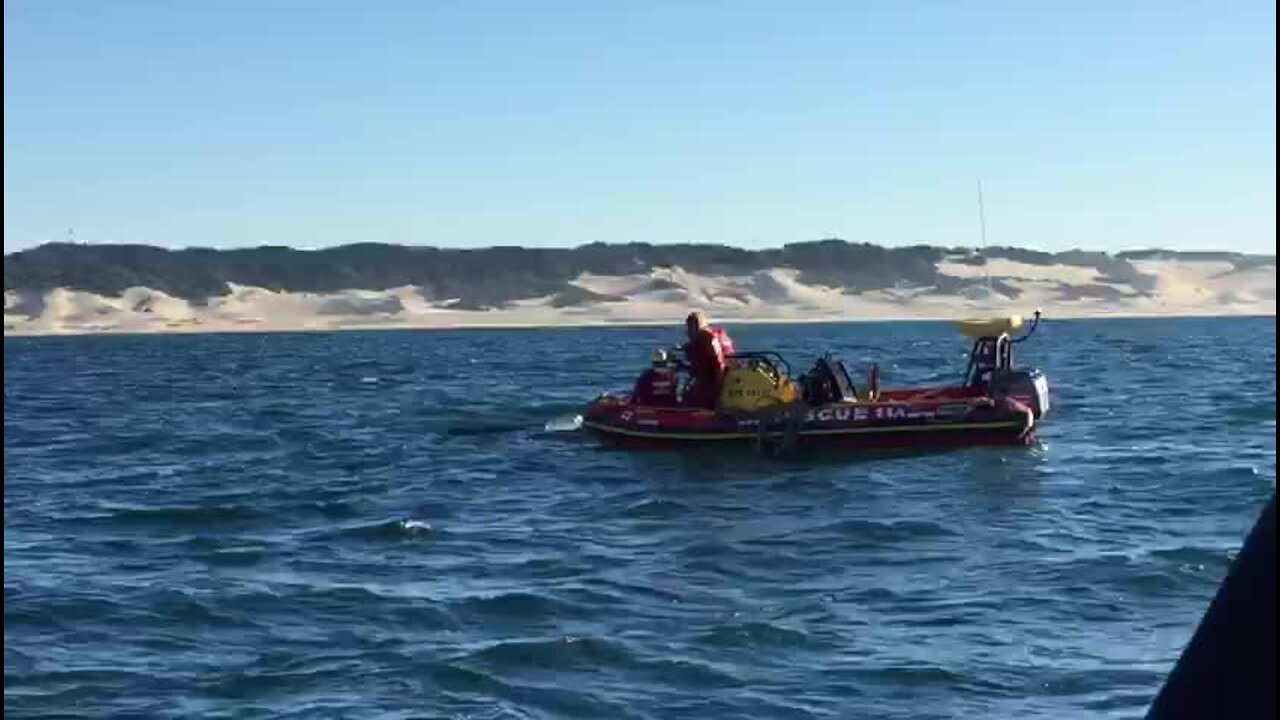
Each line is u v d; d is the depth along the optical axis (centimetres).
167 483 1914
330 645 997
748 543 1375
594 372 4856
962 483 1753
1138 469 1867
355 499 1714
